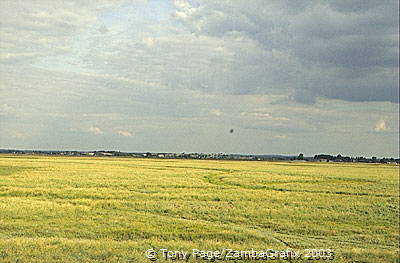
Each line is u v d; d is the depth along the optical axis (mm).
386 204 34438
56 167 68188
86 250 16781
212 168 79625
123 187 41062
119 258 15891
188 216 28516
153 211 29766
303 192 41312
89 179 47031
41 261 15125
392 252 18281
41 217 25844
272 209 31000
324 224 27031
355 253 17781
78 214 27094
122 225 24188
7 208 27734
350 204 34000
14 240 18203
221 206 31703
